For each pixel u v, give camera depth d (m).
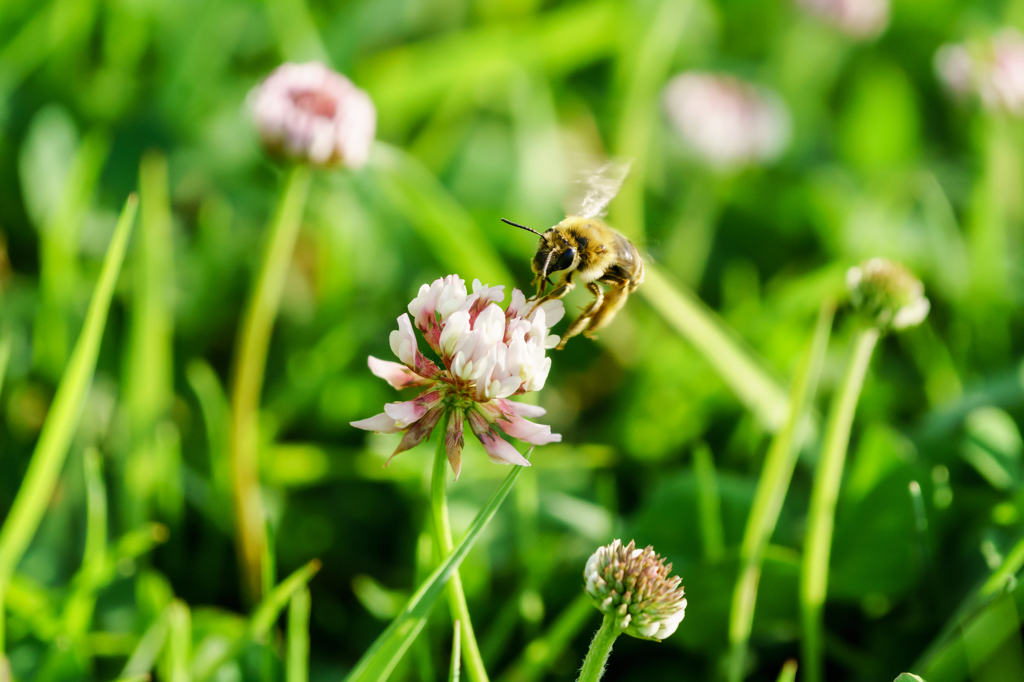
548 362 0.32
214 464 0.41
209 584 0.40
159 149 0.46
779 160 0.56
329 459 0.42
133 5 0.47
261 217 0.46
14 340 0.42
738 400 0.43
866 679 0.38
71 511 0.39
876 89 0.59
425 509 0.41
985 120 0.52
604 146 0.53
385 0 0.50
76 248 0.43
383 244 0.45
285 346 0.44
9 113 0.45
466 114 0.51
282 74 0.39
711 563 0.37
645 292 0.40
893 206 0.52
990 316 0.46
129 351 0.40
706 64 0.62
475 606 0.38
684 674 0.38
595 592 0.32
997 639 0.35
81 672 0.36
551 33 0.51
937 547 0.38
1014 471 0.40
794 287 0.46
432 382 0.32
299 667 0.35
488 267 0.43
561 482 0.41
